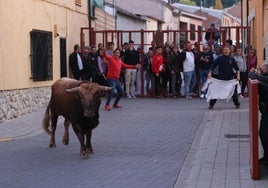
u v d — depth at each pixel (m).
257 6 28.77
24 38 19.08
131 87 26.34
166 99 25.48
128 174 10.12
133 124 16.61
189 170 10.39
